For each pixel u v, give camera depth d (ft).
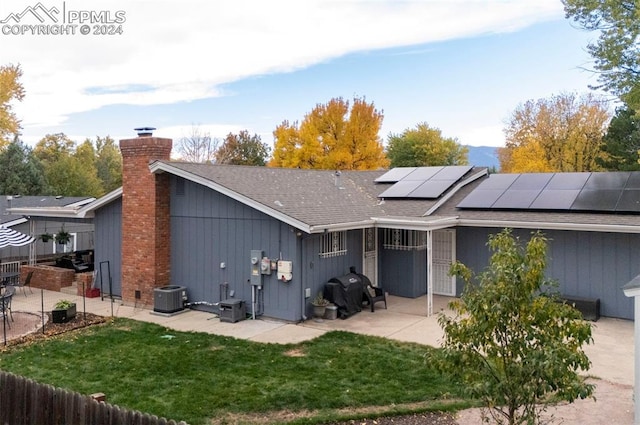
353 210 47.11
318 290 42.42
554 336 15.11
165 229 46.65
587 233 42.52
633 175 47.06
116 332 37.32
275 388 25.89
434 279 52.06
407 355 31.32
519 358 15.29
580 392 14.08
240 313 40.96
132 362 30.27
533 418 15.16
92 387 26.14
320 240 42.73
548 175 51.96
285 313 40.27
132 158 47.21
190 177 43.01
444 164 156.15
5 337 34.30
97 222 52.29
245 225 42.29
